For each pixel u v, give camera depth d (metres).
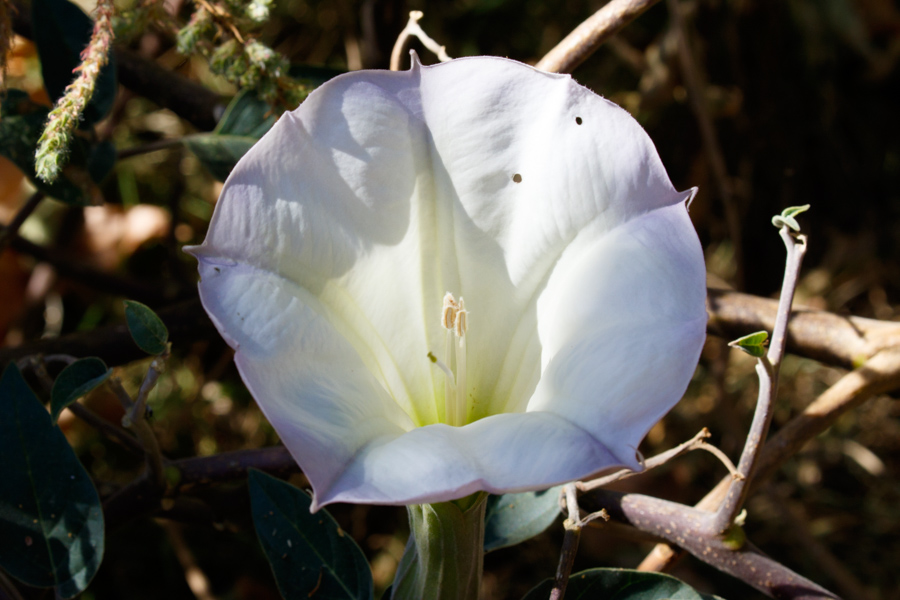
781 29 1.09
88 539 0.61
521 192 0.60
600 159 0.58
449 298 0.60
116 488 0.73
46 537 0.61
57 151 0.57
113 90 0.70
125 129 1.05
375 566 0.88
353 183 0.58
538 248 0.60
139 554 0.86
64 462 0.62
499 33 1.13
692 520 0.64
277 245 0.56
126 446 0.67
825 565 0.79
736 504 0.62
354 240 0.59
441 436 0.54
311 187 0.57
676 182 1.11
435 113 0.59
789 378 1.05
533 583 0.88
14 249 0.86
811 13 1.08
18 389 0.62
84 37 0.70
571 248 0.59
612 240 0.58
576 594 0.61
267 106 0.71
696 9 1.07
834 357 0.71
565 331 0.57
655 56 1.04
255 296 0.55
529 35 1.13
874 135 1.13
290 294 0.56
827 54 1.10
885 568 0.93
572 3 1.12
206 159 0.71
